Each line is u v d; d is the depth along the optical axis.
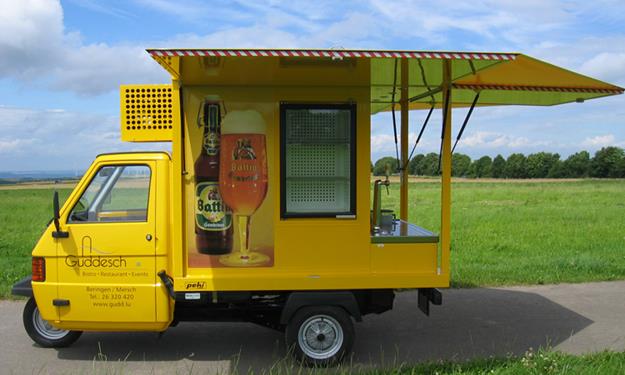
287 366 4.88
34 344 5.51
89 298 4.79
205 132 4.74
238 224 4.79
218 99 4.73
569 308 6.85
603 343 5.49
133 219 4.89
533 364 4.57
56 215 4.78
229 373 4.76
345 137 4.85
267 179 4.79
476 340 5.64
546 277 8.41
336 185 4.88
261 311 5.06
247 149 4.76
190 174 4.75
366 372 4.61
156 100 5.11
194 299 4.79
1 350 5.34
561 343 5.51
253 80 4.69
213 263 4.80
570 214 18.09
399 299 7.34
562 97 6.28
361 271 4.88
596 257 9.84
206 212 4.77
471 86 5.66
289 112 4.80
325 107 4.79
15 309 6.77
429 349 5.37
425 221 15.95
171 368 4.89
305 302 4.79
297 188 4.85
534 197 27.25
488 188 36.69
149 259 4.79
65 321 4.82
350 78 4.72
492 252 10.73
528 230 14.08
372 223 5.64
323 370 4.77
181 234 4.71
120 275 4.79
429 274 4.88
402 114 6.48
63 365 4.96
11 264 9.36
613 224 15.38
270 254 4.82
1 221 16.77
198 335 5.86
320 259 4.85
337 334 4.84
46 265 4.80
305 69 4.52
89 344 5.54
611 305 6.97
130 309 4.79
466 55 4.11
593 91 5.70
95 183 4.93
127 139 5.10
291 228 4.82
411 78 5.05
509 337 5.73
